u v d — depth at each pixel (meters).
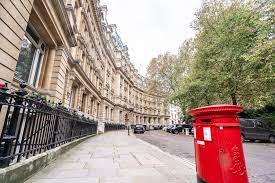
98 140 14.22
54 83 10.66
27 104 4.18
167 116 86.25
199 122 2.75
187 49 31.02
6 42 5.29
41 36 9.84
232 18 18.02
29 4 6.39
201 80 20.70
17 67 8.15
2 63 5.18
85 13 20.47
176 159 6.80
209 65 20.11
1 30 5.04
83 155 7.18
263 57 13.12
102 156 7.06
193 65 22.00
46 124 5.48
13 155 3.62
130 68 65.25
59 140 7.07
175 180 4.12
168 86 38.84
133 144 11.89
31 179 4.01
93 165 5.49
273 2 13.07
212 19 21.20
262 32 13.53
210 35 20.83
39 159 4.68
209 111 2.42
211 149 2.40
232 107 2.33
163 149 10.66
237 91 19.75
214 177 2.30
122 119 51.78
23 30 6.11
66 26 10.79
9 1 5.28
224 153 2.25
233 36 17.56
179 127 32.34
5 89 3.24
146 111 76.94
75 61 16.19
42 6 7.83
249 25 16.89
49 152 5.50
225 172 2.19
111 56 42.25
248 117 21.75
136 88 71.19
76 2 17.77
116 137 18.50
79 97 20.20
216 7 21.62
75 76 17.69
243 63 17.36
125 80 56.78
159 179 4.17
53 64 10.85
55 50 11.05
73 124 9.74
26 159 4.19
